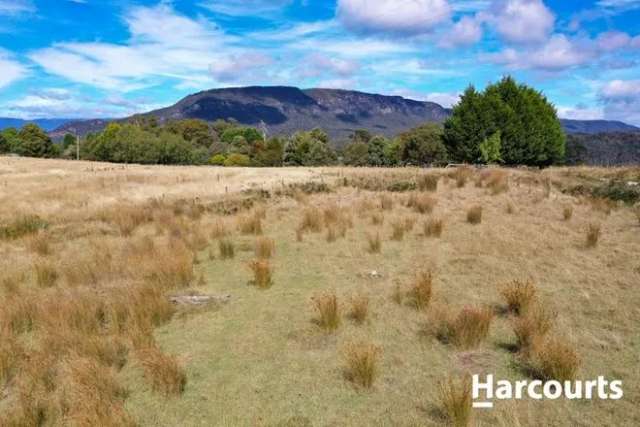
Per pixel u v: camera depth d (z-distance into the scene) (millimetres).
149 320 6602
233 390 5039
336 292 7734
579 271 8016
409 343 5883
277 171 29578
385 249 10102
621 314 6297
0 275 9125
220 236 12195
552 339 5344
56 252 11180
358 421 4414
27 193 21188
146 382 5270
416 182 18516
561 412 4387
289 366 5480
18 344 5930
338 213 13352
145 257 9609
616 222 11320
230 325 6680
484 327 5797
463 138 34781
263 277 8180
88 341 5832
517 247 9445
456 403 4262
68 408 4629
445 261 8992
